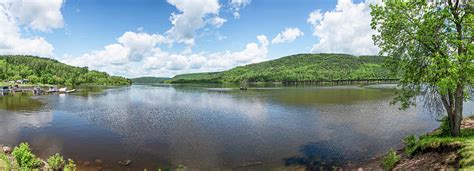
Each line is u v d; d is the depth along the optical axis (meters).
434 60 12.95
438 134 16.70
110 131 28.22
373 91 84.12
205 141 23.80
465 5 13.70
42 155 20.28
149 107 49.91
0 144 23.33
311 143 22.62
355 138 23.83
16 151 16.20
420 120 31.25
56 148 22.12
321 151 20.39
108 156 19.92
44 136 26.30
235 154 20.09
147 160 18.98
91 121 34.44
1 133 27.70
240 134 26.22
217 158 19.28
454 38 13.53
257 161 18.58
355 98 60.44
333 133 25.89
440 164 12.71
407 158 15.50
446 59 12.34
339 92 82.12
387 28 15.48
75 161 18.89
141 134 26.69
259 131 27.39
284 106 47.97
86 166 17.88
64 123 33.19
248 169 17.11
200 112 42.31
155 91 110.31
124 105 53.81
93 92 101.94
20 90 108.69
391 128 27.41
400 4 14.35
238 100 62.25
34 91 96.75
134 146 22.47
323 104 49.72
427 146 14.55
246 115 38.38
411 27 14.81
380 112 38.16
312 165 17.58
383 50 15.95
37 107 50.28
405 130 26.39
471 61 12.66
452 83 12.29
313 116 36.06
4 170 14.26
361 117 34.31
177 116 38.22
